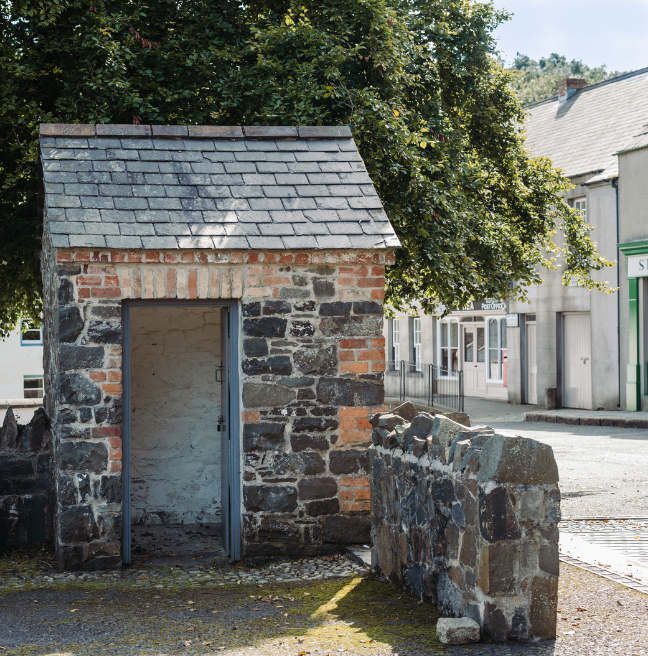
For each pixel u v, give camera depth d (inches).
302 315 303.0
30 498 321.1
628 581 252.2
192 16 525.0
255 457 298.5
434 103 573.9
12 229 517.3
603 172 900.0
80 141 331.0
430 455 227.9
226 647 198.4
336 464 303.7
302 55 498.0
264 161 338.6
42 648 200.2
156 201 306.3
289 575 276.2
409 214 492.7
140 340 388.5
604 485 446.6
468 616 205.0
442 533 220.7
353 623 215.9
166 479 388.8
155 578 275.3
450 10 608.4
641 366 850.1
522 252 611.8
